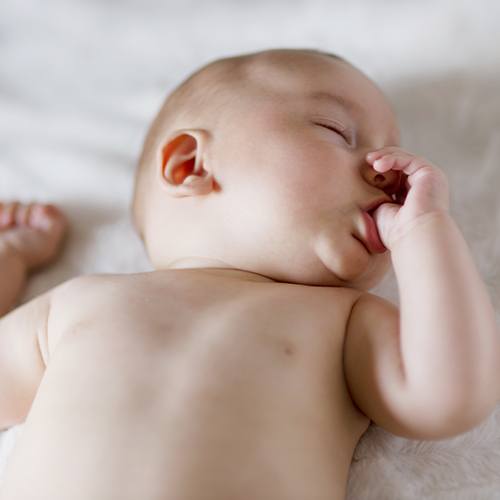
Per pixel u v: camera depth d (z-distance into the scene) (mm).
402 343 769
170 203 996
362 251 887
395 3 1413
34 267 1239
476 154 1237
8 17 1589
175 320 830
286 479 728
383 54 1381
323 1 1455
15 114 1452
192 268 938
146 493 705
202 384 763
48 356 930
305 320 834
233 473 717
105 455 732
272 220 904
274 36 1459
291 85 984
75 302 914
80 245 1259
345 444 813
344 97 979
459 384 720
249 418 748
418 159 855
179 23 1517
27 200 1329
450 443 886
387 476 853
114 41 1530
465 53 1333
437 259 760
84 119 1427
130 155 1362
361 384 811
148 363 787
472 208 1156
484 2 1352
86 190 1324
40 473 753
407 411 761
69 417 772
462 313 733
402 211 816
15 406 970
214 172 951
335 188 900
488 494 844
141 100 1435
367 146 967
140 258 1207
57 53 1535
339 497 772
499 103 1273
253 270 924
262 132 941
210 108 1004
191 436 731
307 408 774
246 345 796
